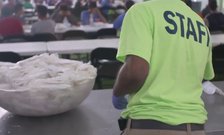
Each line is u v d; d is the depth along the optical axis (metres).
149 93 1.05
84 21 5.83
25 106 1.33
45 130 1.29
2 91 1.30
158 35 1.05
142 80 1.03
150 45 1.04
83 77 1.38
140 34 1.04
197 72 1.11
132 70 1.01
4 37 4.25
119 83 1.06
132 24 1.06
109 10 6.57
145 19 1.06
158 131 1.03
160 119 1.03
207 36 1.16
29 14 6.48
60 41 3.98
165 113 1.04
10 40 4.04
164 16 1.07
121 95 1.12
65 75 1.37
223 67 3.59
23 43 3.84
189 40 1.09
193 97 1.09
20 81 1.34
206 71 1.27
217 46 3.50
